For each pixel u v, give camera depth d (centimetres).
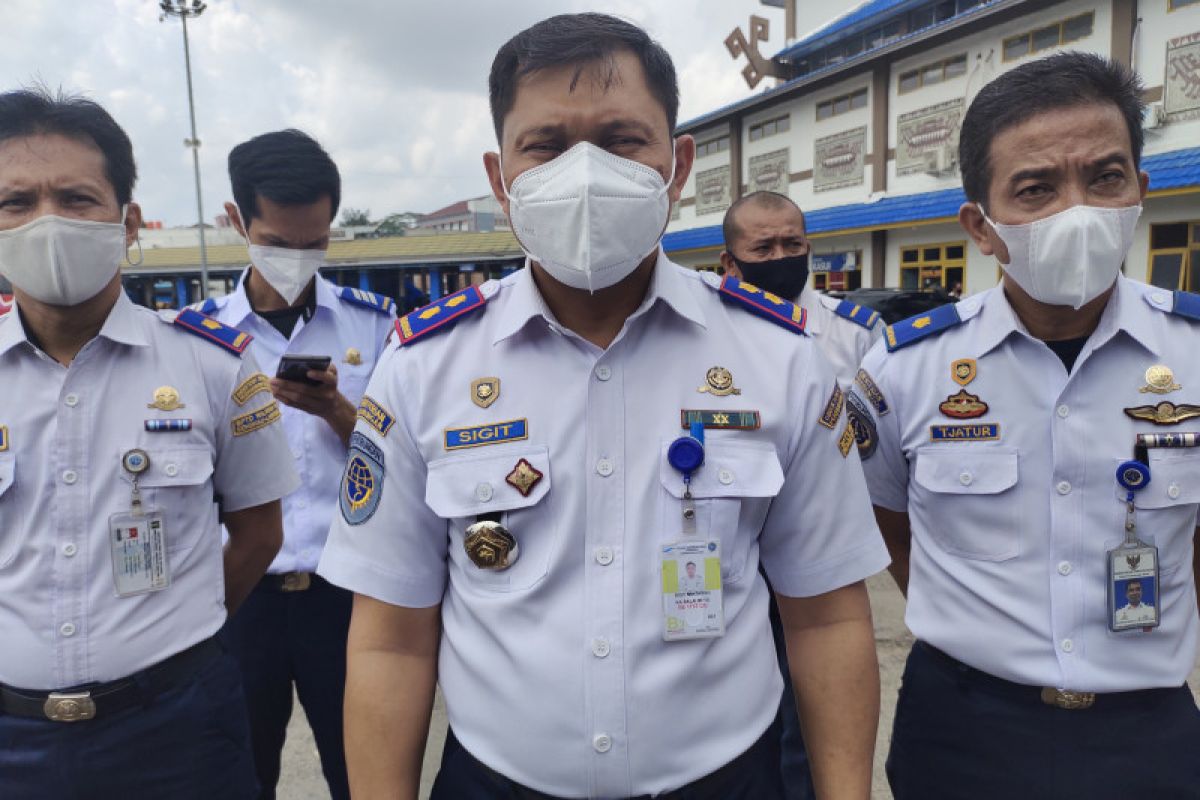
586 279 109
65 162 152
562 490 109
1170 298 153
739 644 110
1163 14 1312
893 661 327
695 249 2380
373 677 117
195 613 163
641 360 114
